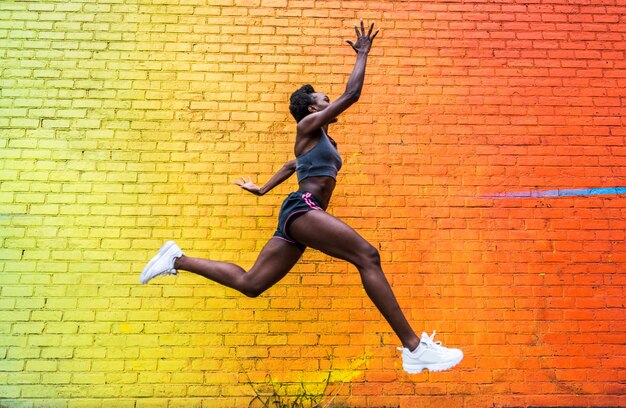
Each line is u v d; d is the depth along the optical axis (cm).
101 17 471
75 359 406
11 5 470
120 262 425
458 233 435
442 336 415
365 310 418
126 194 438
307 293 421
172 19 472
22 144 444
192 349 410
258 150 449
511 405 404
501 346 414
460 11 479
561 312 421
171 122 452
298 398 404
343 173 443
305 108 311
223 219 436
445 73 465
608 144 454
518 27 477
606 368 411
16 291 417
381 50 468
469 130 454
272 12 475
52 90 455
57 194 436
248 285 292
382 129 452
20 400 397
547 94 463
